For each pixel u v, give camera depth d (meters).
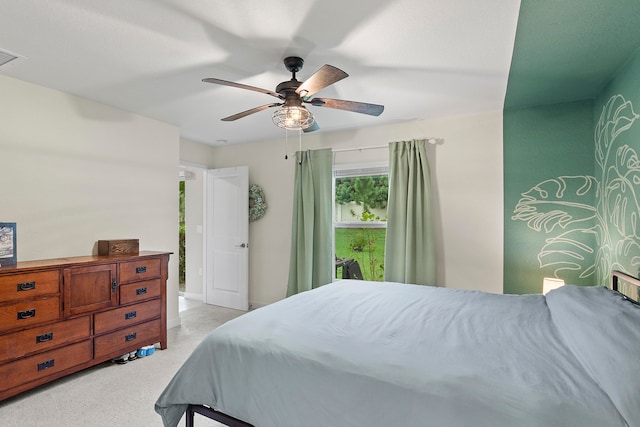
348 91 2.81
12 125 2.58
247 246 4.60
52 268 2.40
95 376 2.62
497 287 3.33
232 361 1.58
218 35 1.95
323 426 1.30
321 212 4.13
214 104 3.16
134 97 2.99
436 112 3.38
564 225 3.04
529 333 1.70
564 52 2.10
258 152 4.72
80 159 3.01
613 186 2.46
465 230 3.46
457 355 1.42
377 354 1.43
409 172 3.62
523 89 2.74
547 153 3.11
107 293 2.75
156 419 2.05
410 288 2.80
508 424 1.04
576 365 1.31
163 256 3.21
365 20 1.79
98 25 1.86
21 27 1.88
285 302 2.29
